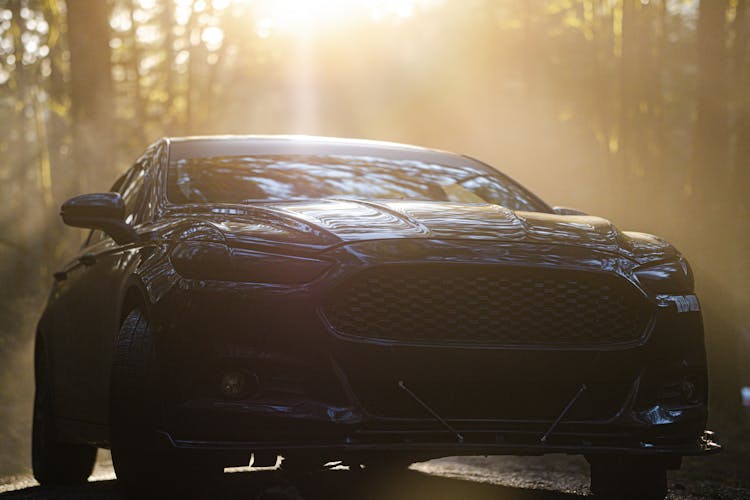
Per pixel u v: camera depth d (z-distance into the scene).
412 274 3.96
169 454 4.09
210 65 18.27
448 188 5.54
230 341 3.93
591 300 4.12
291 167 5.48
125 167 16.28
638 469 4.87
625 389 4.18
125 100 18.11
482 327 4.00
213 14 17.95
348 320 3.93
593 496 5.11
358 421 3.88
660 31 16.02
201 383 3.96
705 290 11.34
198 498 4.27
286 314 3.91
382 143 6.14
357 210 4.42
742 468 7.77
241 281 3.98
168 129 18.45
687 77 20.16
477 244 4.07
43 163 18.22
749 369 12.70
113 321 4.95
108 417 4.65
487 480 6.24
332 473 6.05
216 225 4.26
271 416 3.89
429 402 3.98
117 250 5.21
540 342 4.05
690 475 7.16
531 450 4.05
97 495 5.12
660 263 4.40
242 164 5.46
